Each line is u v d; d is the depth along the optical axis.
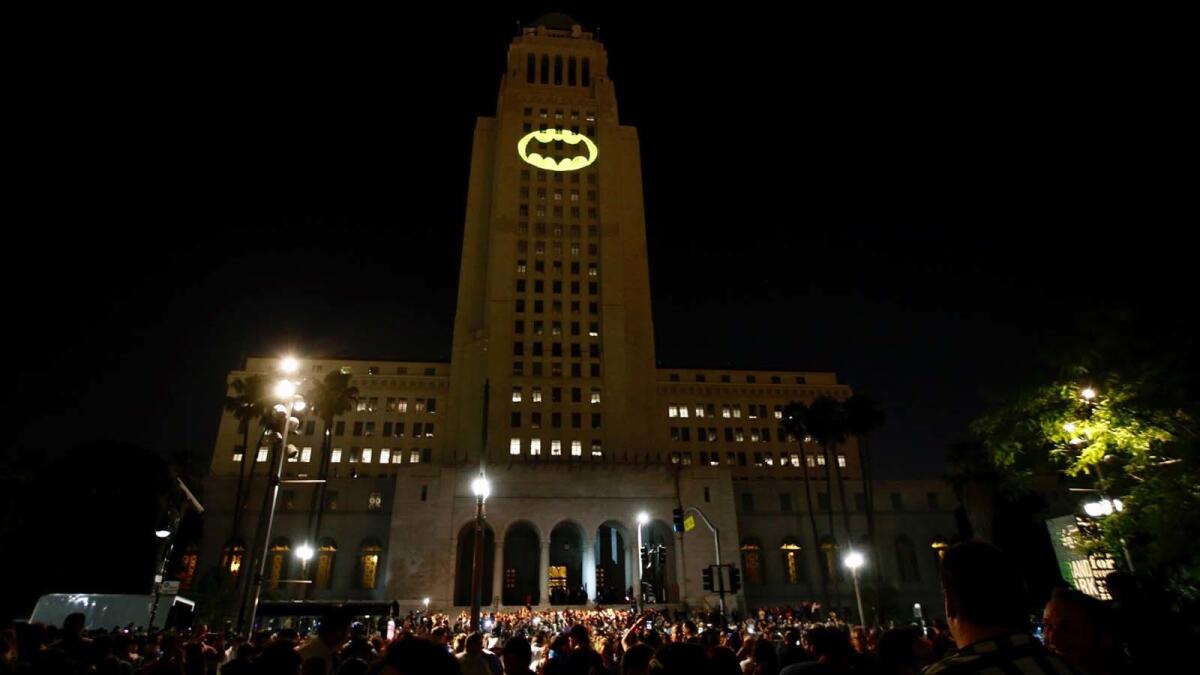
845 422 76.25
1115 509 26.08
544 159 110.62
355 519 86.75
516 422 92.62
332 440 101.75
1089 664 5.59
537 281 102.06
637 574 78.19
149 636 18.42
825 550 92.38
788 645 10.60
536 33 125.31
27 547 62.53
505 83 116.56
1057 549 29.03
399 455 102.75
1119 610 7.62
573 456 91.62
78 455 65.12
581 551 96.00
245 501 75.88
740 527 92.75
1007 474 29.70
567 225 106.44
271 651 6.51
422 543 76.31
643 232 111.50
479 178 114.50
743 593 76.94
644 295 106.94
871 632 14.40
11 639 8.86
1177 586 22.61
